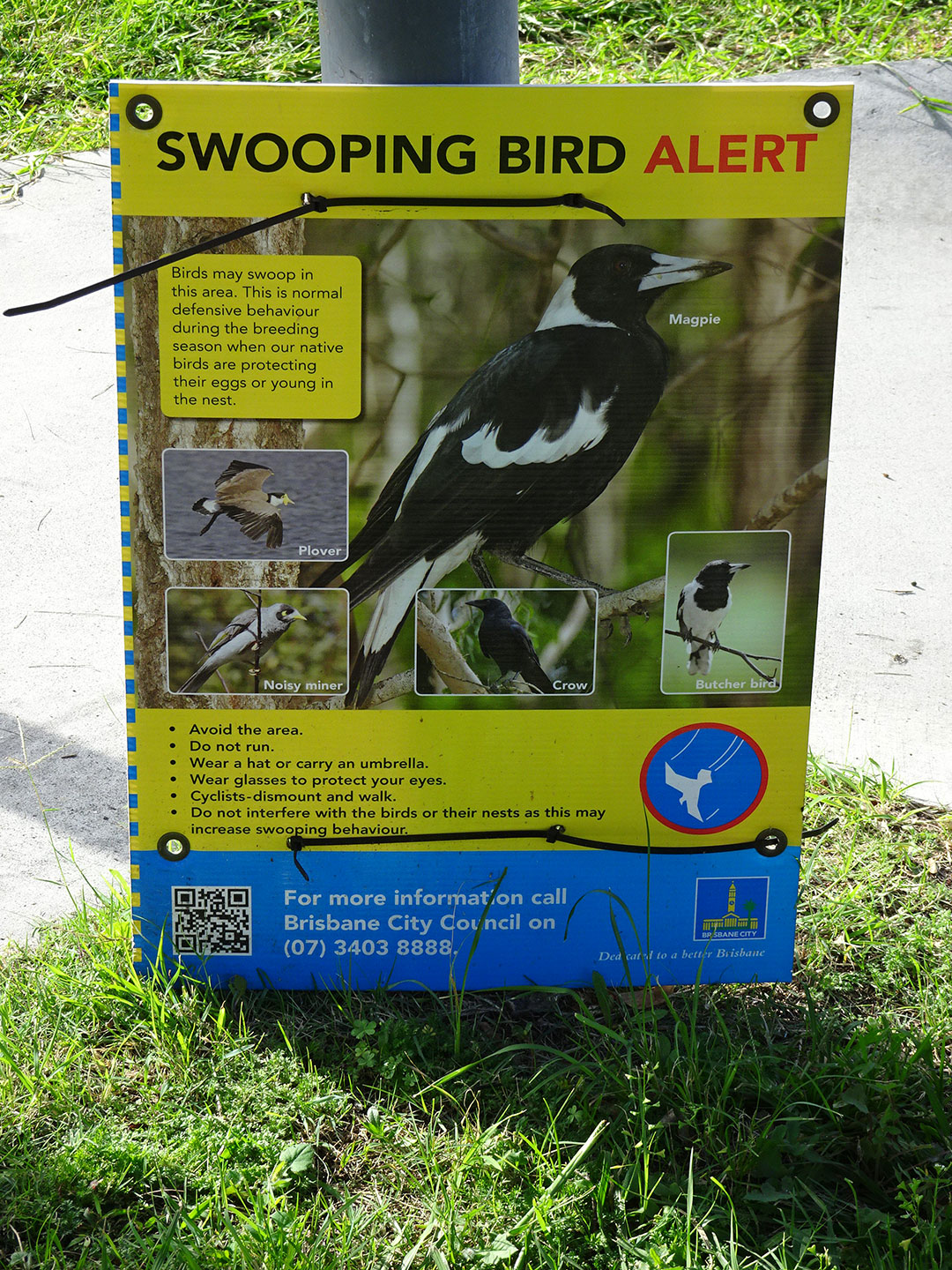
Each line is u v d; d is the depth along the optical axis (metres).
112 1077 2.38
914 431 5.08
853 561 4.39
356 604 2.37
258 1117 2.30
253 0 7.39
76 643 4.01
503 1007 2.60
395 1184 2.21
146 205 2.17
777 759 2.49
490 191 2.19
